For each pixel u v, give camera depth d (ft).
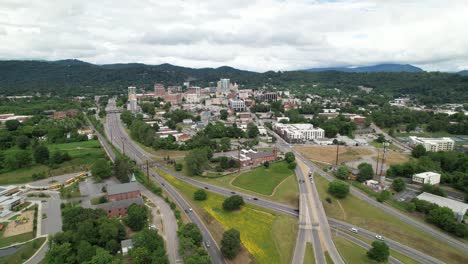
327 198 643.45
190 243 424.87
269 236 500.74
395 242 507.71
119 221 488.44
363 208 616.39
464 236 510.17
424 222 562.25
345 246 481.46
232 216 567.18
